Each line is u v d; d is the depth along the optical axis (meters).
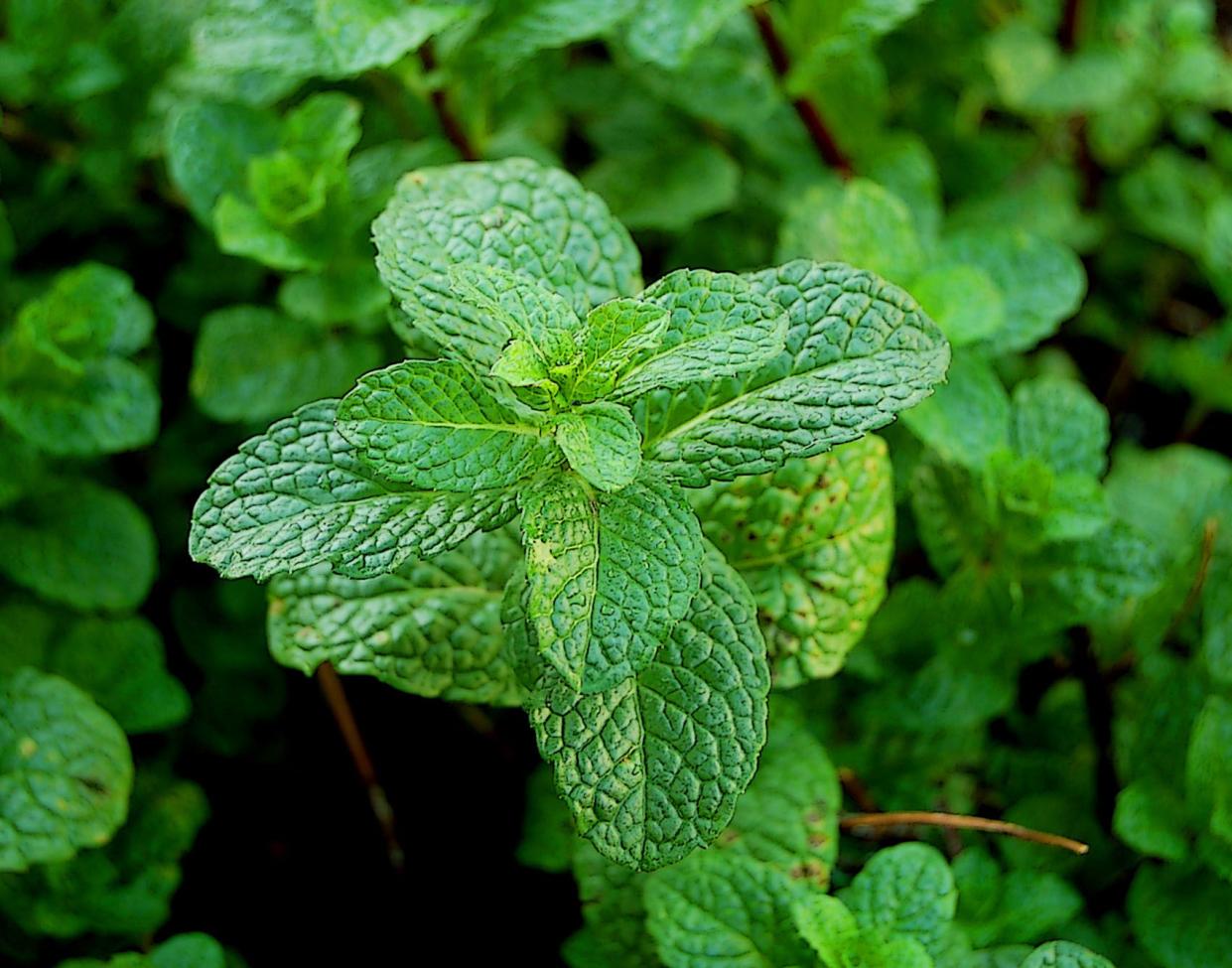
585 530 0.35
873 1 0.46
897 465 0.45
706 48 0.50
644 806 0.36
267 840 0.47
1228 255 0.50
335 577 0.39
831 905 0.38
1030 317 0.45
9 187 0.50
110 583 0.45
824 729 0.45
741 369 0.35
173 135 0.44
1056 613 0.43
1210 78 0.53
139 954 0.41
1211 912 0.41
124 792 0.41
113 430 0.44
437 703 0.48
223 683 0.47
